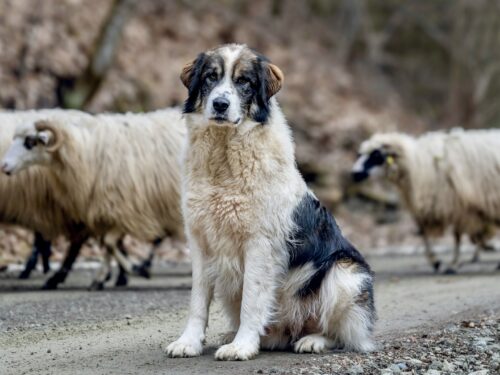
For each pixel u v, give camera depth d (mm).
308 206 7512
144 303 10766
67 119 12430
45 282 13141
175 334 8672
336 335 7621
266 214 7145
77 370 6926
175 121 12906
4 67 20656
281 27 33875
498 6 39188
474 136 15734
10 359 7457
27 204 12477
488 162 15438
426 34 40875
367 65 37000
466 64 38656
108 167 12336
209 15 30359
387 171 15828
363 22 38094
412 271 15781
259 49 30844
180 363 7066
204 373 6676
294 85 29672
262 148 7164
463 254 19672
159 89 24203
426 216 15641
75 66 22109
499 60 38750
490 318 9312
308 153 25016
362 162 15945
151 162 12523
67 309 10156
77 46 22812
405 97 38031
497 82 38812
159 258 16609
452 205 15430
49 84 21141
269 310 7277
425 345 7945
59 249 15820
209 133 7156
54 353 7676
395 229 23188
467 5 39281
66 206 12430
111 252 12594
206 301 7398
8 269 14438
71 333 8664
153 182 12531
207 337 8492
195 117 7305
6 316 9547
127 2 22172
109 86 22844
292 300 7438
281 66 30625
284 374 6656
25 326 8961
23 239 15594
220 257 7281
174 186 12641
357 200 24031
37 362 7301
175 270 15438
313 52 33719
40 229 12758
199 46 27906
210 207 7156
